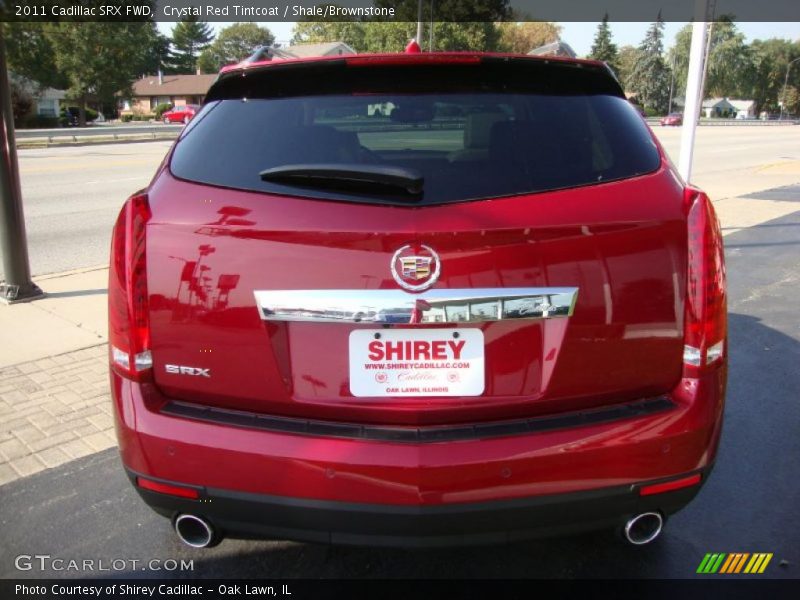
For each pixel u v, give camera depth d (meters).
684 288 2.02
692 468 2.06
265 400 2.02
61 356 4.75
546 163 2.07
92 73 54.34
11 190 5.86
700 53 7.63
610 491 2.01
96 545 2.78
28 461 3.39
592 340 1.98
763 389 4.29
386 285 1.90
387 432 1.98
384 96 2.24
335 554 2.72
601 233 1.94
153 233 2.01
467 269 1.90
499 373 1.98
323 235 1.90
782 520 2.95
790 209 11.73
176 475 2.04
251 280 1.95
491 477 1.94
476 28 37.28
